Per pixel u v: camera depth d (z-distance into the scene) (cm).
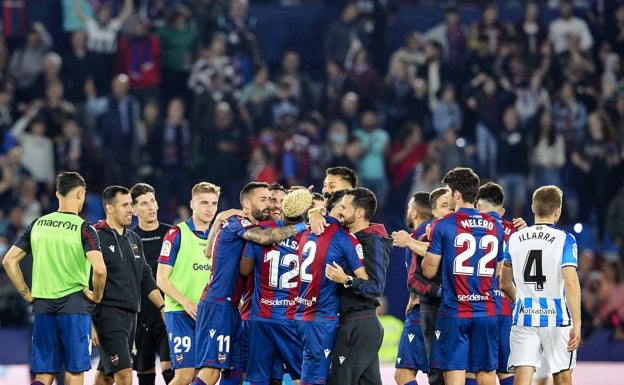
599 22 6412
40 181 5534
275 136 5744
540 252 2705
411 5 6581
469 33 6188
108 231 2908
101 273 2752
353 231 2698
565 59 6269
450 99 5972
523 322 2719
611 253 5728
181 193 5600
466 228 2700
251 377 2728
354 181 2864
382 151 5744
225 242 2755
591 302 5162
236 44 6075
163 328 3117
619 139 6038
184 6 6172
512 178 5772
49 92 5716
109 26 6028
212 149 5653
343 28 6238
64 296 2778
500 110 5847
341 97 6003
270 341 2716
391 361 4747
